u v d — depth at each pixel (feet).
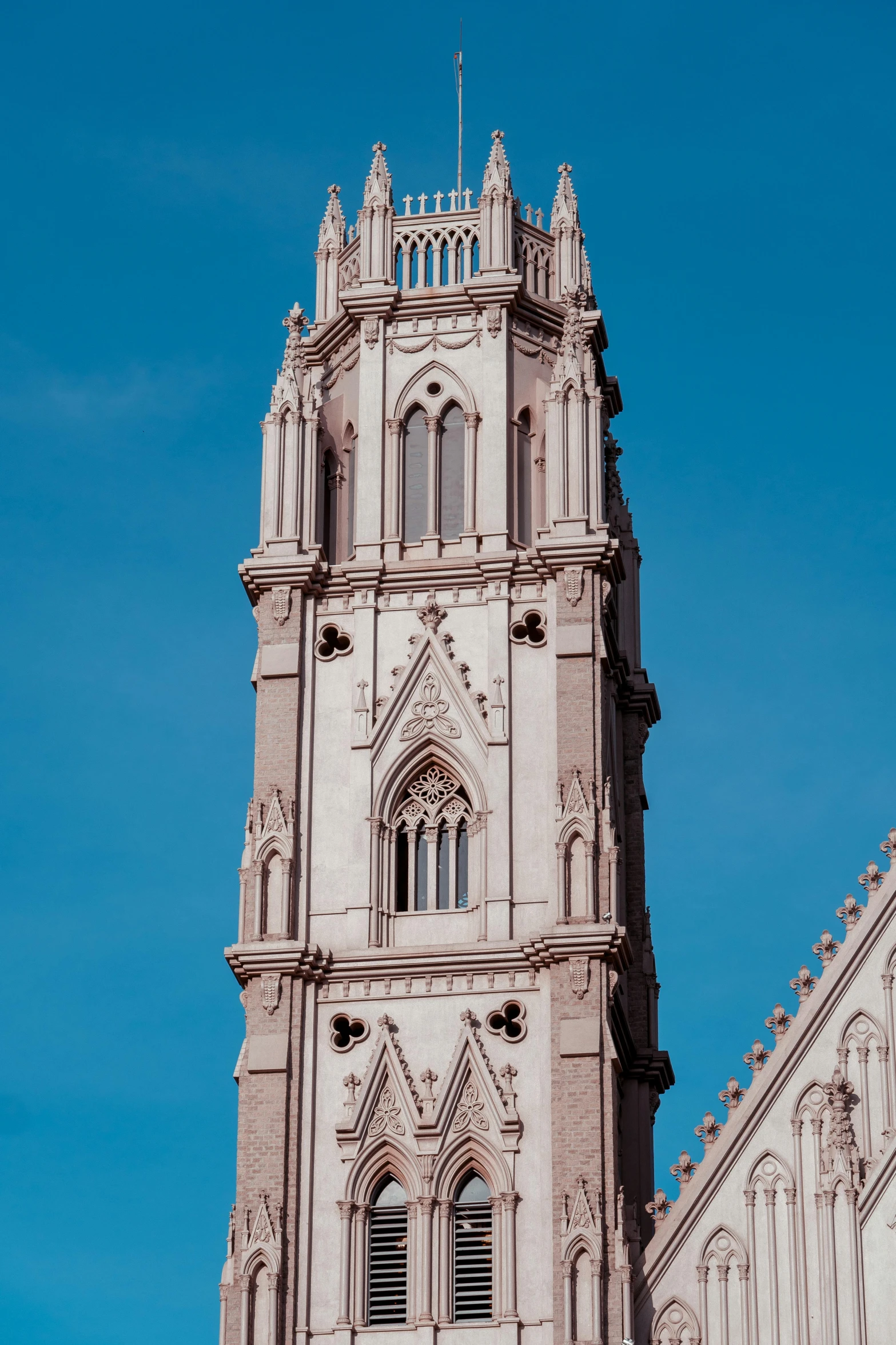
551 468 330.75
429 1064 304.50
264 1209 297.74
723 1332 286.46
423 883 316.19
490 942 307.99
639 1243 291.99
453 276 345.72
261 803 318.86
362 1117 302.25
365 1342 293.02
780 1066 296.71
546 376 342.44
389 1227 299.17
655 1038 334.85
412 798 319.47
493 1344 290.35
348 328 347.15
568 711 317.63
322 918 313.53
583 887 308.81
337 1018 308.19
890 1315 284.00
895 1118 293.64
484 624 325.01
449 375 339.16
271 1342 291.79
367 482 334.65
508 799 314.96
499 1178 296.92
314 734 322.75
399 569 328.08
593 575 323.98
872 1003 298.76
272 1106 302.66
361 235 348.38
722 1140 294.25
